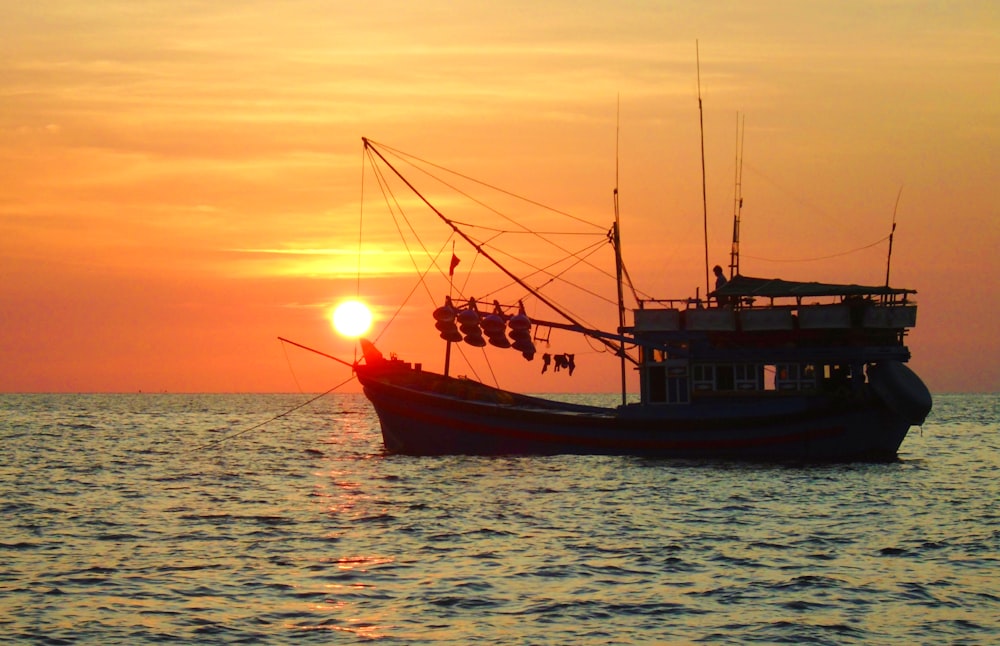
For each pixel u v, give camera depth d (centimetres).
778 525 4375
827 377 6538
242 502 5153
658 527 4316
